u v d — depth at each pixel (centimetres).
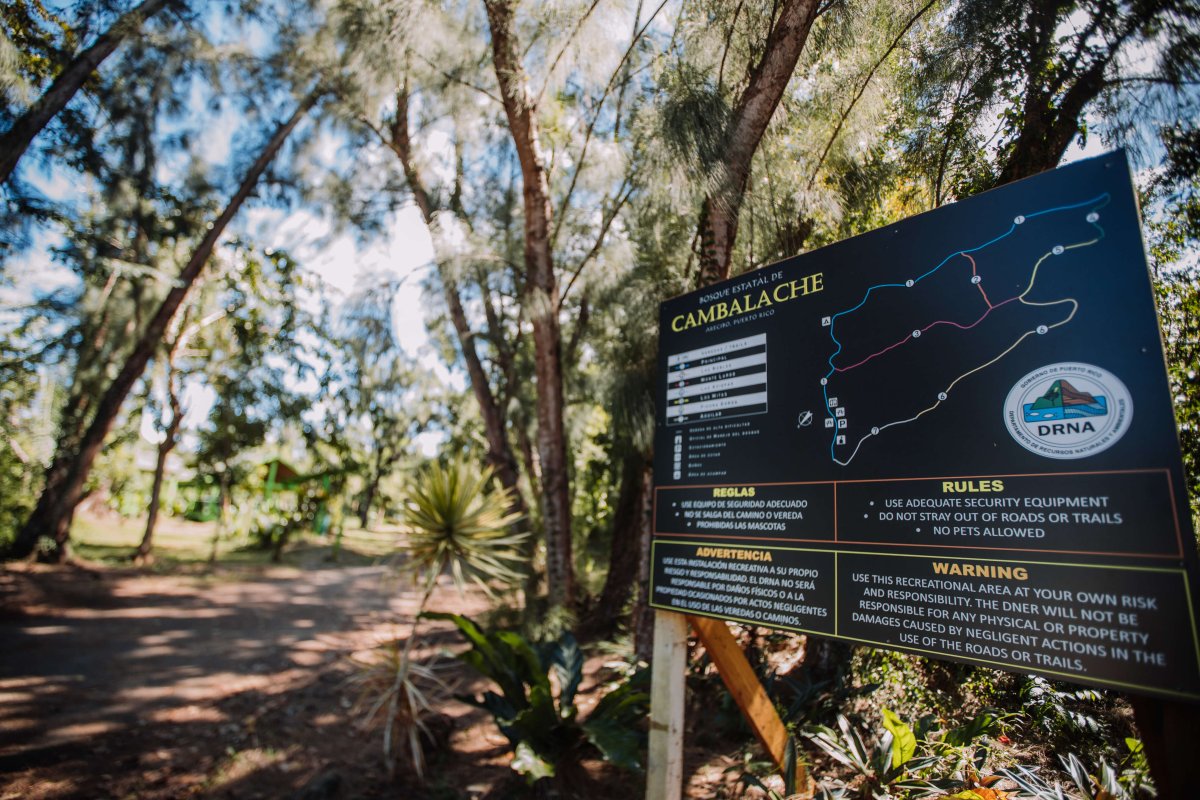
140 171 1057
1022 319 173
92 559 1339
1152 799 187
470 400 1219
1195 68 224
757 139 312
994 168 295
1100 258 161
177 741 442
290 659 659
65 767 399
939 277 194
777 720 259
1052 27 255
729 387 251
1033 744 249
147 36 820
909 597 183
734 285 258
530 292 562
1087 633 149
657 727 250
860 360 209
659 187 377
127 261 1060
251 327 1497
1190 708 135
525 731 353
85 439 1237
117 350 1430
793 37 293
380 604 1016
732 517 238
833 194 356
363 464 1947
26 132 656
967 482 176
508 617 584
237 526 2067
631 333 466
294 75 885
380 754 418
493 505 416
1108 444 152
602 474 962
